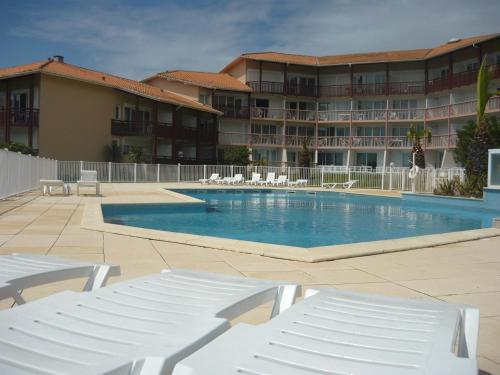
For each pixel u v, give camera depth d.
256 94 44.44
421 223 13.30
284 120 44.59
